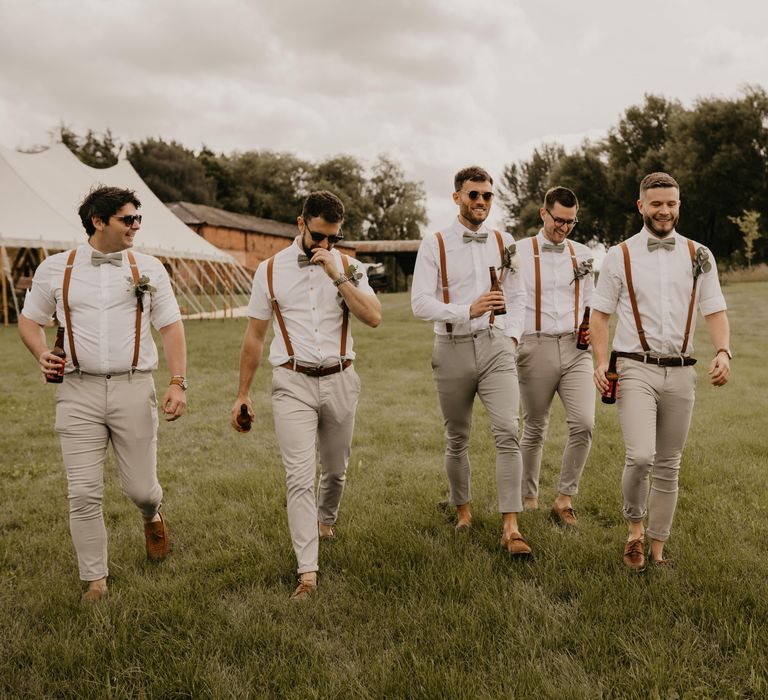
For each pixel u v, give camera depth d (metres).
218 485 4.70
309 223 3.18
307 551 3.08
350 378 3.34
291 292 3.24
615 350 3.33
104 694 2.30
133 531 3.83
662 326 3.18
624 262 3.26
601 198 45.03
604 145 45.41
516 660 2.47
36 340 3.05
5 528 4.00
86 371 3.01
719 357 3.14
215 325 18.56
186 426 6.59
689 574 3.12
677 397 3.23
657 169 41.66
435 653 2.51
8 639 2.68
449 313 3.49
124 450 3.12
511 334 3.60
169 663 2.48
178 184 63.78
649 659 2.43
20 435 6.32
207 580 3.16
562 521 4.00
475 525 3.88
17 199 18.91
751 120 37.19
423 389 8.71
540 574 3.17
